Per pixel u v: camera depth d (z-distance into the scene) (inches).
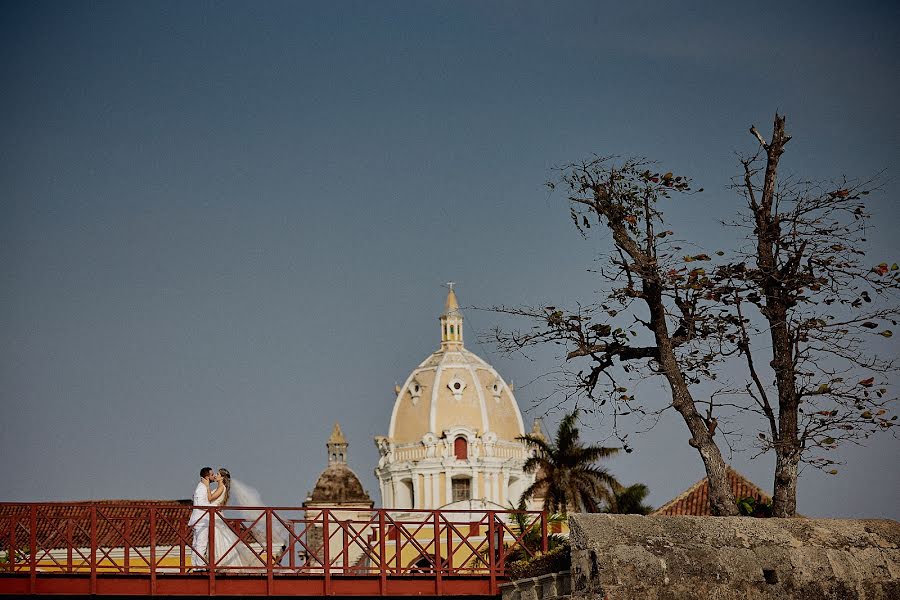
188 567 1380.4
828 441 1460.4
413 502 6422.2
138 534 2484.0
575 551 1256.8
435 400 6491.1
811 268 1493.6
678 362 1518.2
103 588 1317.7
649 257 1502.2
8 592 1307.8
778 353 1493.6
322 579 1371.8
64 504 1333.7
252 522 1369.3
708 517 1305.4
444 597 1398.9
